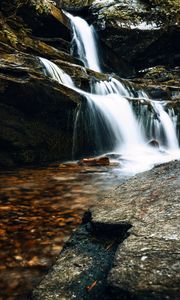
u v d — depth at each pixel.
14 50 9.38
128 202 2.98
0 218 3.63
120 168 7.07
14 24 11.42
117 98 10.30
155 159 8.37
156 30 16.31
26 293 2.14
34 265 2.54
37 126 7.91
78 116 8.66
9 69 7.46
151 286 1.58
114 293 1.61
